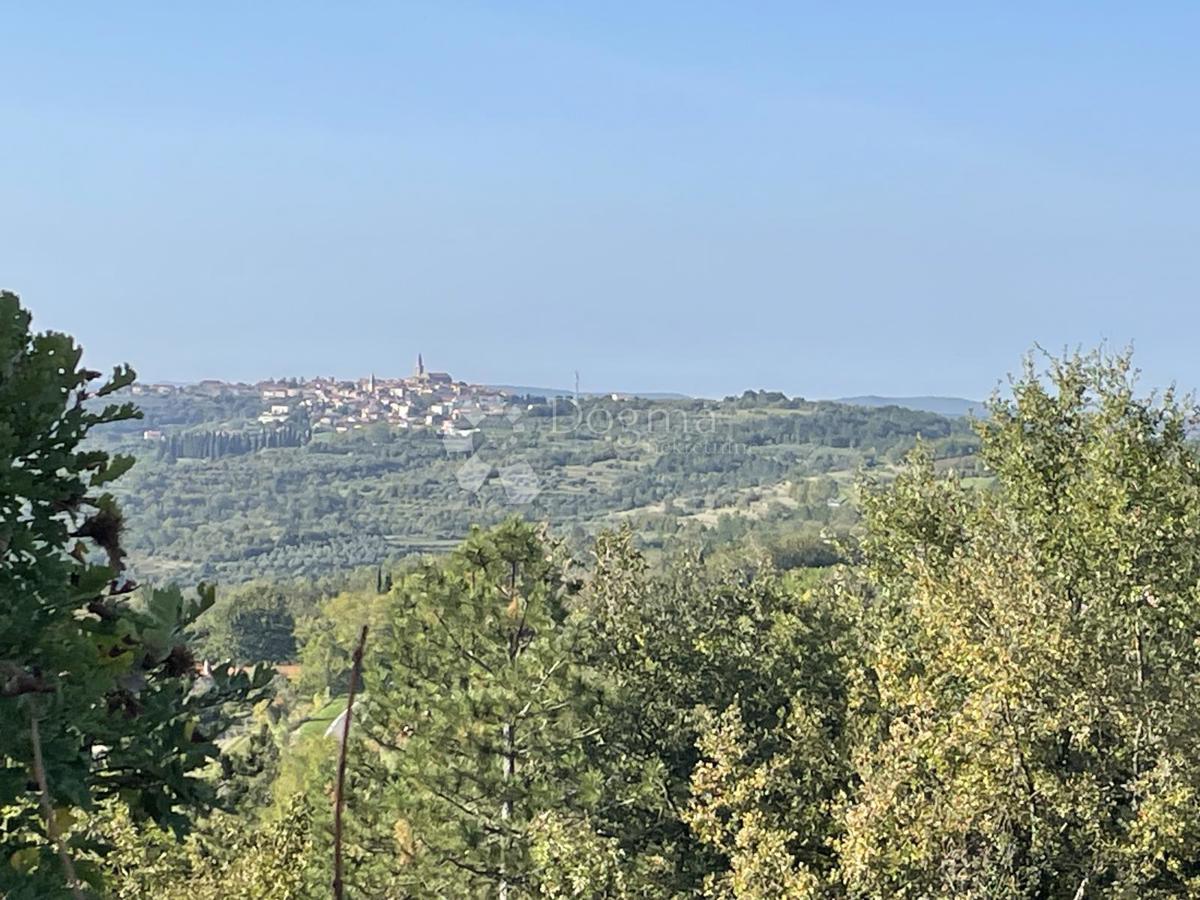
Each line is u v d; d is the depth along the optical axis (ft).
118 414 23.54
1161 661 69.00
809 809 73.36
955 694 66.13
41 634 20.54
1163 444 72.18
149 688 22.59
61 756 19.72
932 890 56.24
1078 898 55.31
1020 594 60.70
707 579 108.27
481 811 79.71
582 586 97.91
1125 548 67.41
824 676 94.99
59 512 22.76
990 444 82.07
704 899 85.15
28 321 22.76
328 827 75.56
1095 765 61.67
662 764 85.20
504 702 80.64
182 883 63.00
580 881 69.05
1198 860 60.59
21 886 19.54
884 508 87.45
